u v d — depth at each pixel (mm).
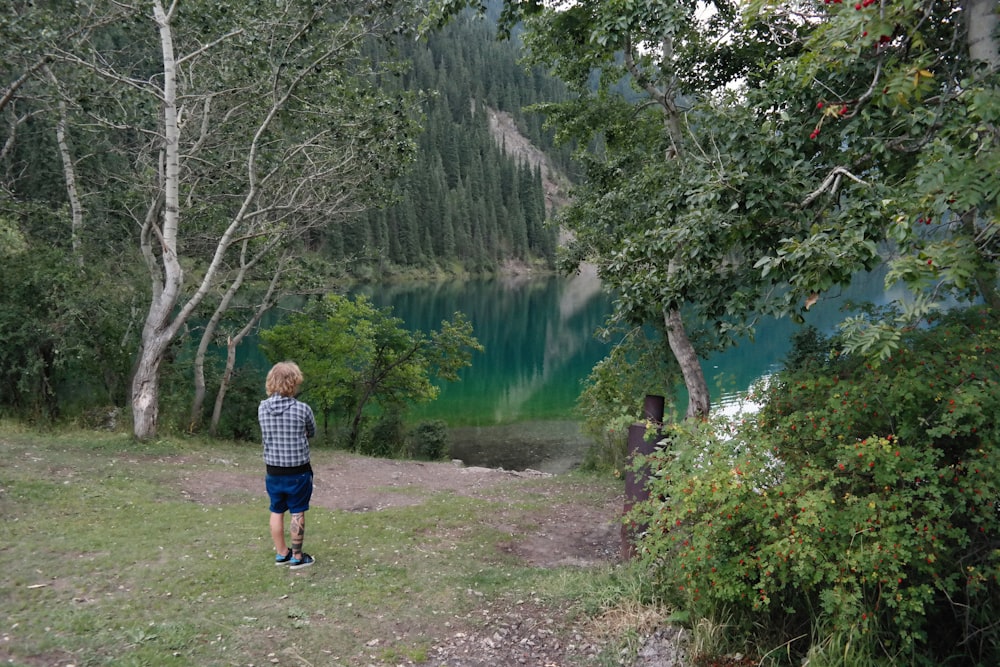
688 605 5004
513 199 129500
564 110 11844
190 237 17422
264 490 9930
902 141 5246
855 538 4398
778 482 4742
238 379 17047
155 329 12273
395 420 20344
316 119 14508
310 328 19141
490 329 53469
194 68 14484
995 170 3504
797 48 7684
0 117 19406
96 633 4281
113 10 12633
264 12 12594
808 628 4965
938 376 4754
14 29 10914
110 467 9602
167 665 3957
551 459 20391
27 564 5395
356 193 16172
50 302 13805
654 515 5047
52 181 20484
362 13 13141
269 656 4246
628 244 6723
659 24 7258
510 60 187875
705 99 7617
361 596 5367
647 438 5438
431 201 109688
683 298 5992
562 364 38250
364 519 8133
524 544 8023
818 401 5176
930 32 5785
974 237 4027
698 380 9203
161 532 6656
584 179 13281
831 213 4867
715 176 5520
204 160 14523
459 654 4594
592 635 4949
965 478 4469
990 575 4547
